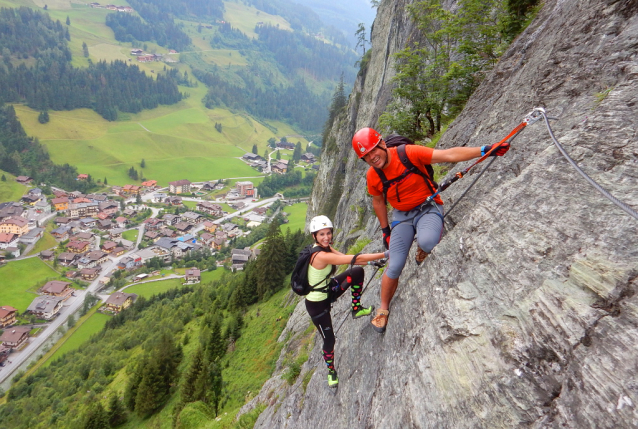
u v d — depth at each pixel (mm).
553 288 2461
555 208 2809
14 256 100438
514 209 3203
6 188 140000
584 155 2891
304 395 8102
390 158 3783
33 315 79750
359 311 5043
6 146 169000
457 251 3633
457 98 10922
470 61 10547
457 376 2871
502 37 9883
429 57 12461
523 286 2688
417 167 3773
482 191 4289
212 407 24625
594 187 2604
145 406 33312
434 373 3131
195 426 22297
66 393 49781
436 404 2969
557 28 5316
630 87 3029
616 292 2094
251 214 152250
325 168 66750
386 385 3936
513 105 5426
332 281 4836
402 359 3789
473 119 7402
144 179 179125
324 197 64438
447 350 3090
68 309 84250
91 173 171750
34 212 129000
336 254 4391
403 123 13172
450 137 8266
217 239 125062
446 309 3305
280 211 158875
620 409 1769
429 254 4129
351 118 55219
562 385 2150
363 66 55906
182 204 159125
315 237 4578
